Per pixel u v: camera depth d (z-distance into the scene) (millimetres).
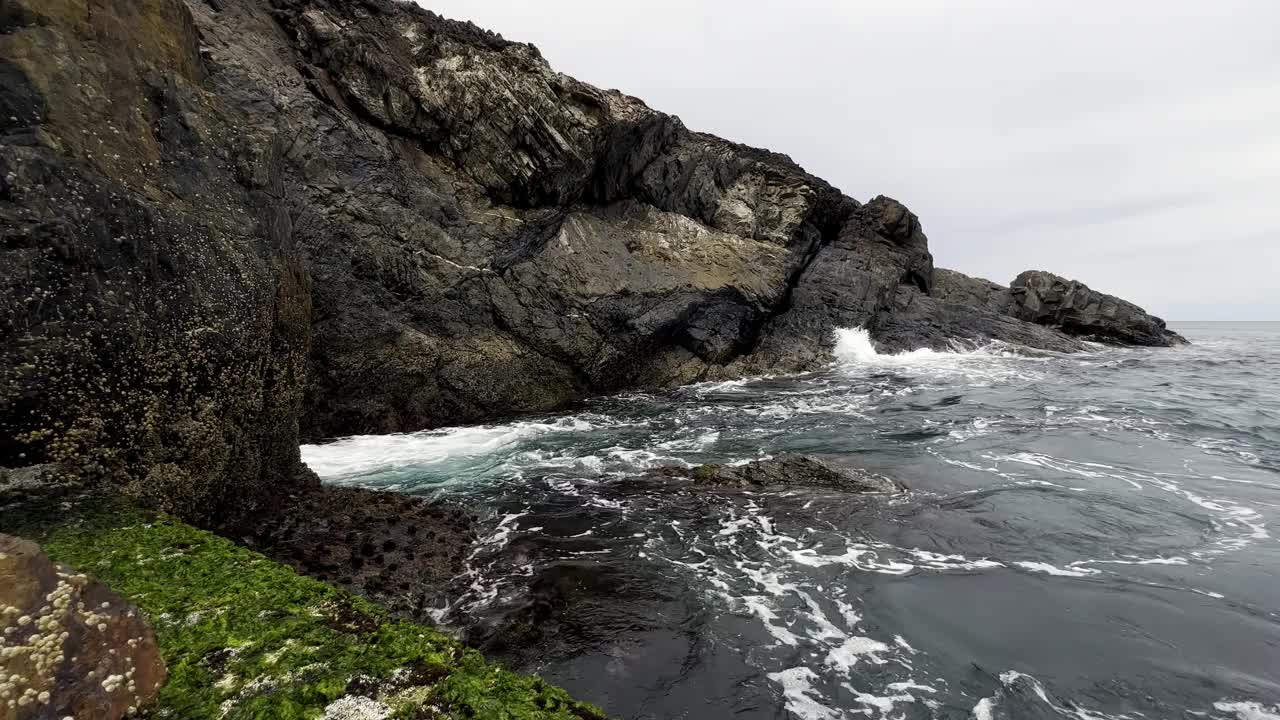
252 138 9281
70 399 5680
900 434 15984
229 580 4629
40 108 5879
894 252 35250
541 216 22328
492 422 18234
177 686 3447
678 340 25547
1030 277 41750
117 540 5074
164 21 8344
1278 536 9102
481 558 8328
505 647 6230
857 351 29891
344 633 4062
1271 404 19781
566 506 10523
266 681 3529
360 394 16281
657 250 25625
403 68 19922
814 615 6996
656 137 27172
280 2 18734
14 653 3125
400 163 18703
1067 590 7543
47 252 5559
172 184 7477
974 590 7562
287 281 9656
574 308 21562
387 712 3346
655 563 8289
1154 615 6957
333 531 8352
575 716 3514
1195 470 12500
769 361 27359
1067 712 5391
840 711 5395
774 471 11914
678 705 5453
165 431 6707
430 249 18422
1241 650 6277
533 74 22281
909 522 9750
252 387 8367
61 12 6430
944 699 5566
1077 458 13469
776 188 32156
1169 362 31938
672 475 12289
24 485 5383
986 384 24047
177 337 6891
